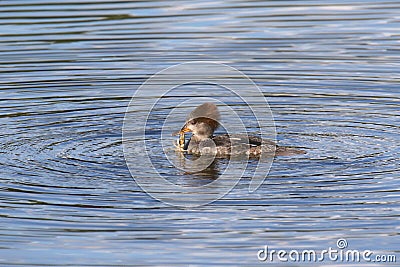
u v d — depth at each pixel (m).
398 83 61.59
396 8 82.31
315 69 65.06
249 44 71.00
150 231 39.00
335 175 44.84
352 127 53.22
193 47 70.25
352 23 77.25
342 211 40.59
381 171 45.31
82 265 36.16
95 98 59.72
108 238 38.44
